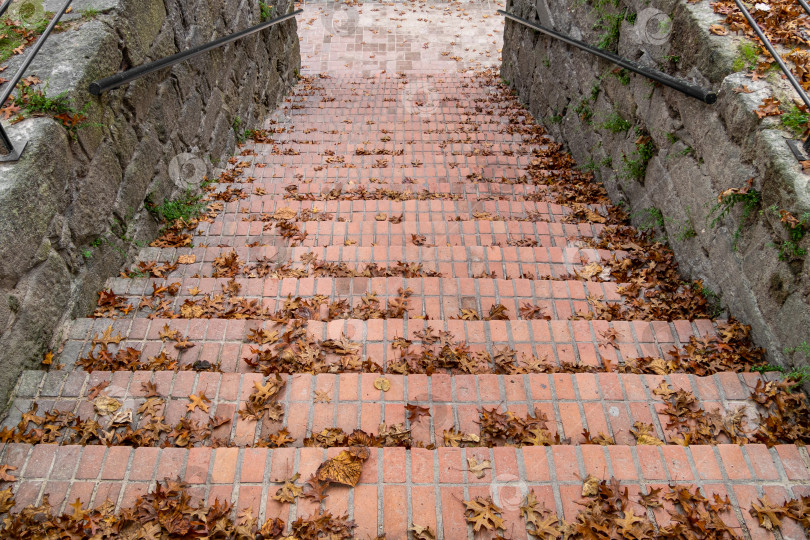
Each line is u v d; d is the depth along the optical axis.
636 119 5.64
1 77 3.64
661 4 5.00
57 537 2.37
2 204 3.02
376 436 2.90
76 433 2.87
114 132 4.24
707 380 3.22
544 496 2.54
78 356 3.40
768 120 3.53
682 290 4.31
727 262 3.91
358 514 2.47
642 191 5.47
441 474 2.60
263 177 6.50
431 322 3.65
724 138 3.97
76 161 3.75
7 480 2.55
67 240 3.62
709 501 2.54
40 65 3.74
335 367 3.36
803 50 3.91
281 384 3.09
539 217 5.54
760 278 3.51
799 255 3.14
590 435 2.96
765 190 3.45
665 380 3.21
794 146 3.34
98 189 4.02
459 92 11.20
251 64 8.34
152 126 4.95
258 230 5.08
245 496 2.52
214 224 5.15
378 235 4.99
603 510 2.48
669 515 2.49
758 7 4.28
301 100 10.55
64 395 3.04
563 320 3.79
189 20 5.76
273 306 3.90
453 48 14.11
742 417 3.04
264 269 4.43
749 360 3.49
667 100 4.93
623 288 4.20
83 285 3.79
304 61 13.49
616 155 6.15
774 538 2.43
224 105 7.03
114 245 4.25
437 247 4.62
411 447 2.83
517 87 10.88
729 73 4.00
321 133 8.39
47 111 3.51
